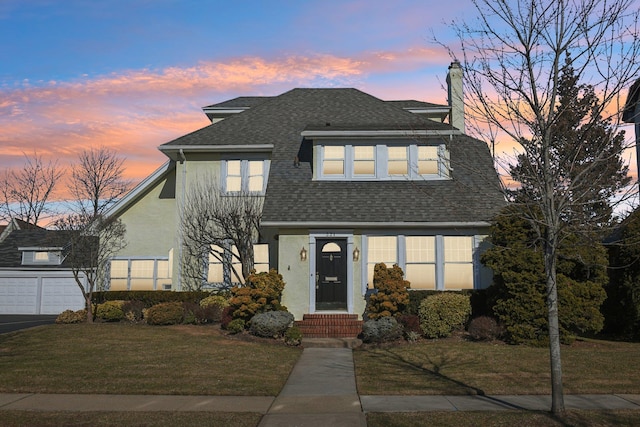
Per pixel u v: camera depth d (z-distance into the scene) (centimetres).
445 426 827
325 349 1588
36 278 2652
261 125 2425
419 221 1884
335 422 859
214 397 1023
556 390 884
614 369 1236
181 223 2275
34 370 1228
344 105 2562
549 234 888
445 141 1288
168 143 2289
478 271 1909
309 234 1922
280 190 2042
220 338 1683
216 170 2303
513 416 874
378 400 1000
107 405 962
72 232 2252
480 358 1367
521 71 930
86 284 2598
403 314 1761
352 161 2111
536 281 1557
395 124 2186
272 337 1683
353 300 1891
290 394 1052
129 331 1806
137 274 2473
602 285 1734
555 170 930
